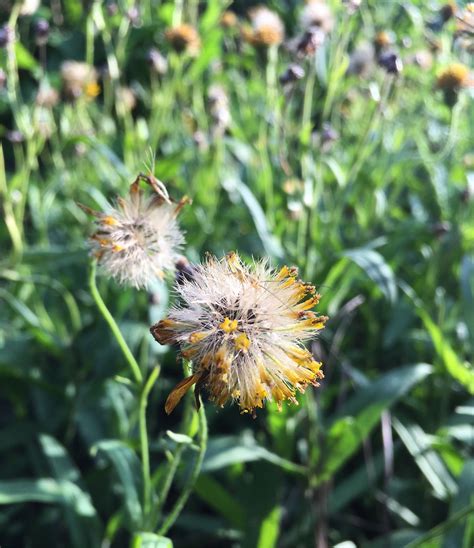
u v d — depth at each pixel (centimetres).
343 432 19
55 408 24
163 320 11
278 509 19
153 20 42
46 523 22
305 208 22
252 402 11
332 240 26
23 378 23
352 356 26
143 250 13
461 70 24
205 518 21
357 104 33
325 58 28
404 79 31
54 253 24
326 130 23
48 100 28
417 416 24
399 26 33
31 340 25
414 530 21
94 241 13
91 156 32
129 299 23
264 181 27
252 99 35
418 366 19
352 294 26
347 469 24
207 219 28
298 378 11
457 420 22
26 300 27
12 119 44
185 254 24
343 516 22
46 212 31
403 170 30
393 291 19
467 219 29
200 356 11
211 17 33
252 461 21
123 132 33
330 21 24
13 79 24
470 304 21
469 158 32
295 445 23
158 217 14
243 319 11
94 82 29
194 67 31
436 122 34
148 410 24
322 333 24
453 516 16
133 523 16
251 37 25
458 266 27
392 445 23
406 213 34
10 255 25
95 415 23
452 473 21
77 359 24
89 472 23
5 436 23
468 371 20
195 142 28
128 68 44
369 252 19
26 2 23
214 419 24
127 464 16
